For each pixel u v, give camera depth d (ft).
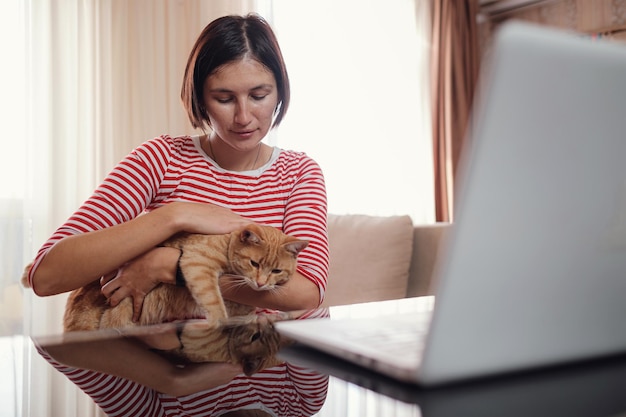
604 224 1.40
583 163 1.32
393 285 6.29
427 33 11.53
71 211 7.66
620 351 1.62
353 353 1.64
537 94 1.21
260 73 3.74
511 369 1.47
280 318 2.79
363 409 1.34
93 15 7.78
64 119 7.59
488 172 1.22
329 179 10.27
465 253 1.27
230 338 2.30
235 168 4.20
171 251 3.39
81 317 3.38
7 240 7.24
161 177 3.98
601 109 1.30
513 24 1.16
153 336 2.37
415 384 1.46
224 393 1.58
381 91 10.91
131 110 8.09
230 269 3.53
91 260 3.19
